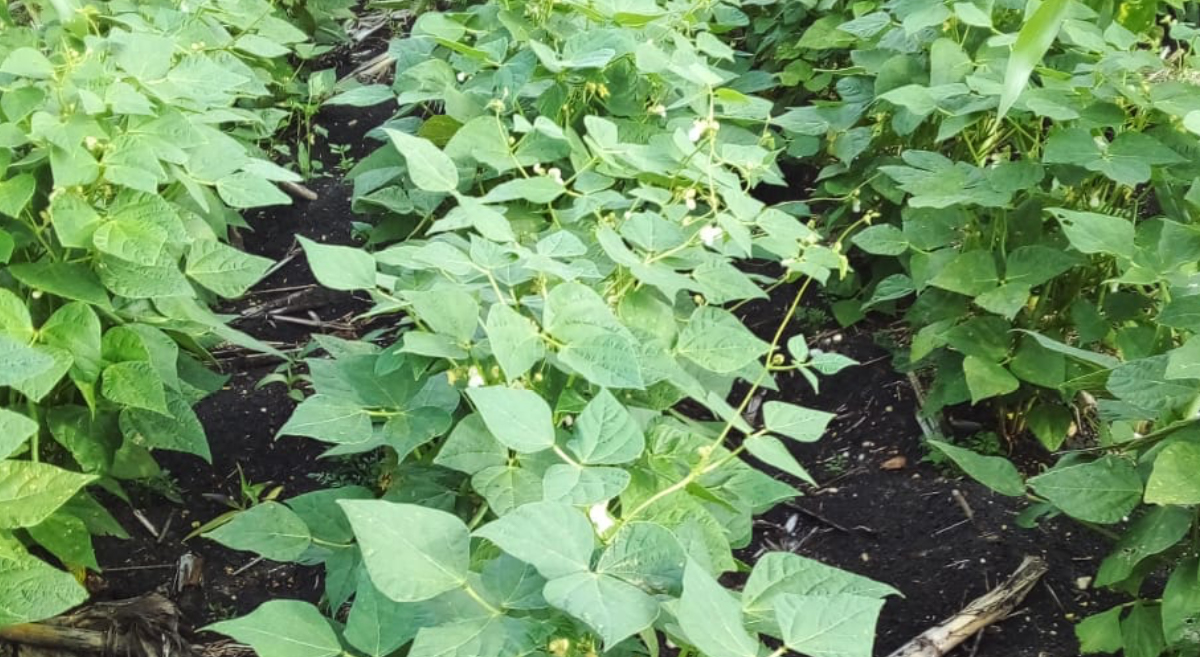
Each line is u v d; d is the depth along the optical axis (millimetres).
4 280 2418
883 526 3002
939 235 3299
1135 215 3254
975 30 3625
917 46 3717
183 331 2732
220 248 2688
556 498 1610
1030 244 3174
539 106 3193
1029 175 2969
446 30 3604
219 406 3512
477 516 2131
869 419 3445
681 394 2344
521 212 2945
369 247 3947
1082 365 3055
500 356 1843
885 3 4152
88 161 2279
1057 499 2248
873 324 3842
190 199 3002
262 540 2189
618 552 1536
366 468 3172
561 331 1949
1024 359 3053
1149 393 2225
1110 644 2375
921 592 2758
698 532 1775
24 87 2352
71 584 1762
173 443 2545
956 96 3176
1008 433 3252
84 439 2533
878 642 2639
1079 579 2719
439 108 4367
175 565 2889
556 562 1456
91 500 2609
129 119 2484
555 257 2195
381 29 6145
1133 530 2281
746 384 3643
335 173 4992
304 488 3188
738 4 4254
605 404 1766
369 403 2137
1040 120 3186
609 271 2445
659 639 2619
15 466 1828
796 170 4551
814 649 1383
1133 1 3469
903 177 3172
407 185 3693
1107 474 2244
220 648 2664
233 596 2824
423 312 2035
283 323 4090
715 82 2838
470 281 2293
